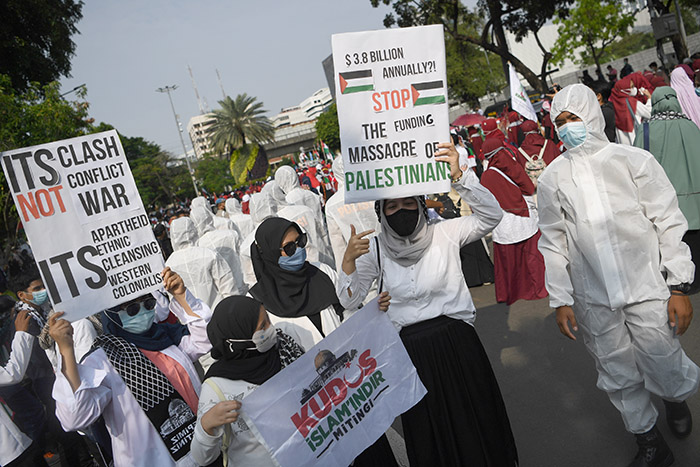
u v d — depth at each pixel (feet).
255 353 8.82
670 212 9.87
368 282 10.56
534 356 16.62
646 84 26.96
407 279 10.13
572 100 9.98
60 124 51.93
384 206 10.16
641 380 10.57
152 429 9.95
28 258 60.34
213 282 17.22
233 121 273.13
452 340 10.00
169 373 10.28
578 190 10.24
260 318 8.63
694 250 15.72
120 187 10.53
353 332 9.36
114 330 10.43
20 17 63.26
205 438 8.09
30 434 15.33
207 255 17.07
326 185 56.13
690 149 15.61
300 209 19.45
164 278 10.78
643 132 16.79
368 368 9.41
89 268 10.11
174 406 10.13
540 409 13.87
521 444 12.75
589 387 14.21
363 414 9.25
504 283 20.21
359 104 9.65
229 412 7.97
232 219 30.53
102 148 10.41
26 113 50.80
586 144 10.03
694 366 10.57
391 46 9.62
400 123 9.76
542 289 20.03
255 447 8.50
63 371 9.21
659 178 9.89
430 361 9.95
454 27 96.68
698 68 39.09
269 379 8.57
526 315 19.84
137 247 10.60
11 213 53.57
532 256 19.71
